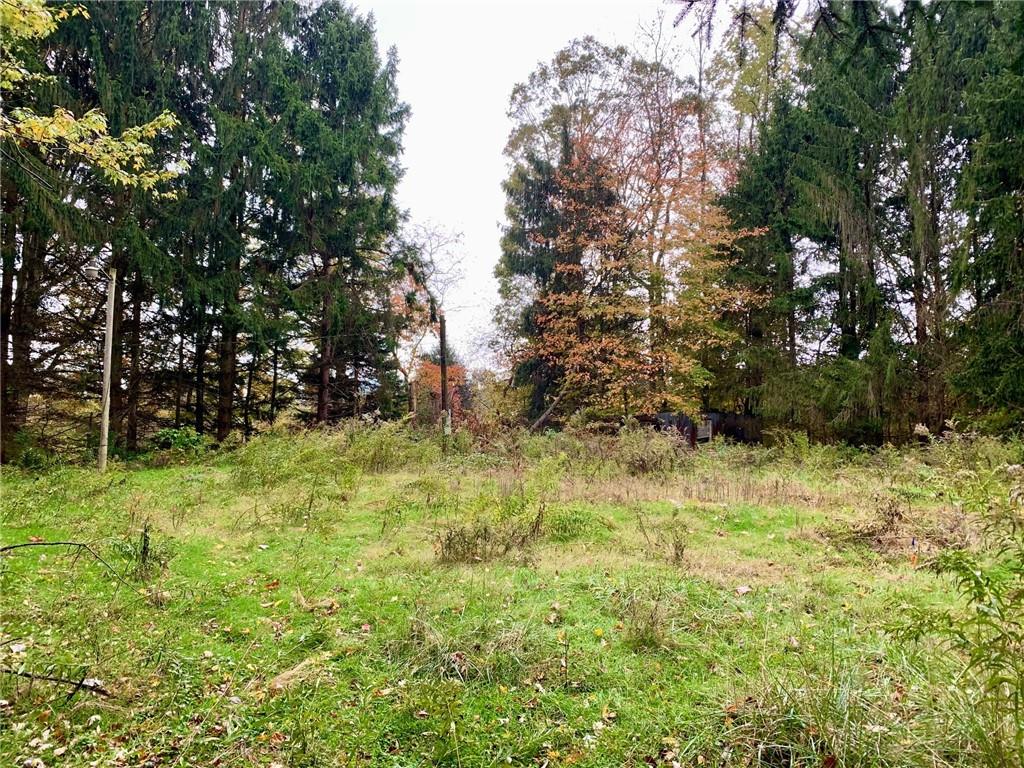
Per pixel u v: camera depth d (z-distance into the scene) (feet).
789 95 56.44
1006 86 33.78
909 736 6.93
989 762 6.12
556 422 62.59
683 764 7.41
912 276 48.49
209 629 11.66
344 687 9.45
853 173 50.16
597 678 9.73
